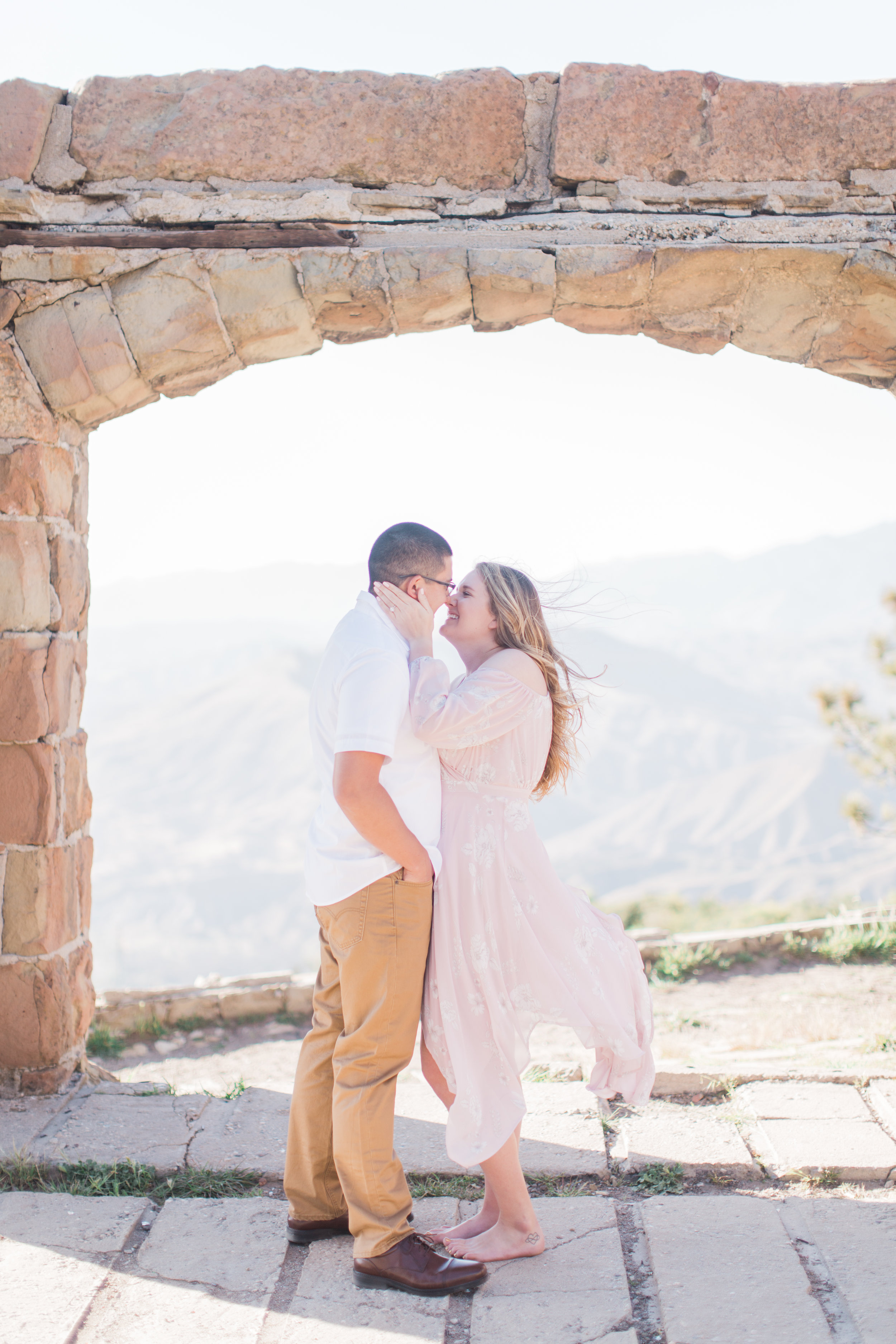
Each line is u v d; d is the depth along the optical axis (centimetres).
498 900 248
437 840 250
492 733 247
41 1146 320
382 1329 223
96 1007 598
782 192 362
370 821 225
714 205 366
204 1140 326
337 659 245
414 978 241
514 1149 252
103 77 367
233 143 365
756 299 373
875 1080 351
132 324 365
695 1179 294
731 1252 250
